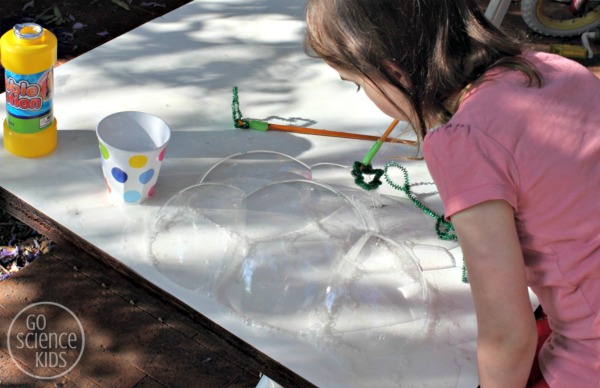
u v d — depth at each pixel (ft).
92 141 4.69
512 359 3.01
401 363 3.55
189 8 6.07
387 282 3.91
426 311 3.82
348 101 5.27
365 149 4.86
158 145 4.43
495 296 2.91
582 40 8.96
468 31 3.09
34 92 4.32
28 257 6.94
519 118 2.97
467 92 3.08
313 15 3.11
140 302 6.55
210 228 4.11
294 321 3.67
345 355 3.55
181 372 6.06
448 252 4.21
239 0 6.26
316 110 5.14
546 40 9.09
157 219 4.17
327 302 3.75
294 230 4.11
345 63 3.12
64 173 4.43
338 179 4.58
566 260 3.15
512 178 2.95
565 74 3.18
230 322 3.63
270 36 5.85
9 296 6.50
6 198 4.30
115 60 5.39
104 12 9.93
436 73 3.03
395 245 4.12
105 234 4.04
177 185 4.41
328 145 4.85
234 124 4.92
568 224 3.08
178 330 6.36
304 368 3.47
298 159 4.71
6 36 4.23
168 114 4.96
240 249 3.99
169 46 5.60
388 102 3.27
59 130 4.73
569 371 3.38
